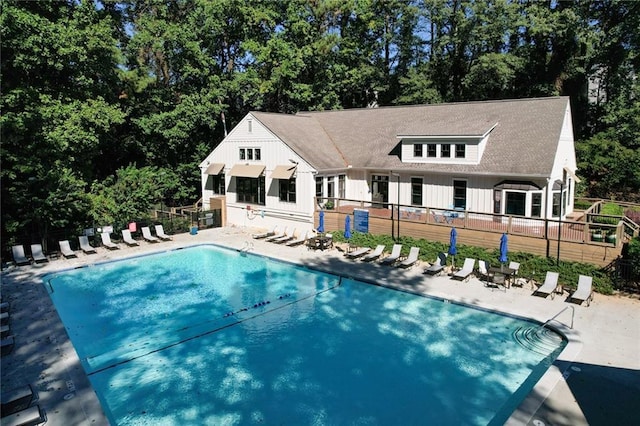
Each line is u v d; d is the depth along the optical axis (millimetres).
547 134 28281
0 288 22625
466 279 23203
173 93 45906
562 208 30094
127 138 44906
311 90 49156
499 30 46469
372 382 14672
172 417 12961
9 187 28078
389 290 22438
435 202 31094
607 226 21094
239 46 49438
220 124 51000
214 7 43906
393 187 33250
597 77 50344
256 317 19953
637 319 18000
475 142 28703
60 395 13273
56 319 18859
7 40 29719
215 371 15469
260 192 35625
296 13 48312
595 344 15906
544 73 49156
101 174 46188
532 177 26250
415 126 33625
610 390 12969
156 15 47094
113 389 14445
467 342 17266
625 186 41688
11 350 16000
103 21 36688
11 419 11672
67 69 34750
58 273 25422
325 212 31656
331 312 20375
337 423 12602
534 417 11750
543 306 19516
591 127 49812
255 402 13648
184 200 46906
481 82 49188
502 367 15438
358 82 53562
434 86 54062
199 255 30078
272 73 46531
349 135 37875
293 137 34469
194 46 43188
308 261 26828
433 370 15344
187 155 47625
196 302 21828
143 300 22125
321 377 15016
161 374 15320
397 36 55281
